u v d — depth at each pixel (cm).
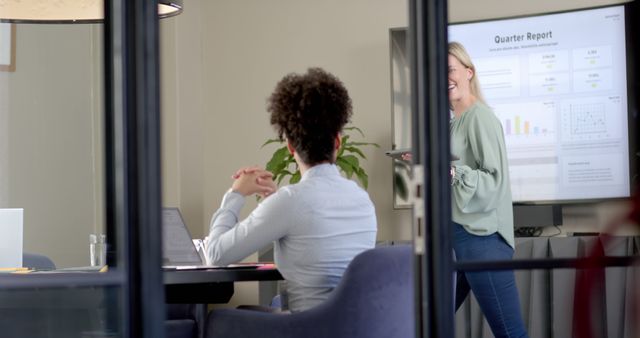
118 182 222
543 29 586
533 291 520
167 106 645
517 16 591
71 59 610
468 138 524
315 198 285
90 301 247
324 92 289
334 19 654
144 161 218
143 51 218
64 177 606
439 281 227
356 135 644
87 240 611
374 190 640
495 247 507
